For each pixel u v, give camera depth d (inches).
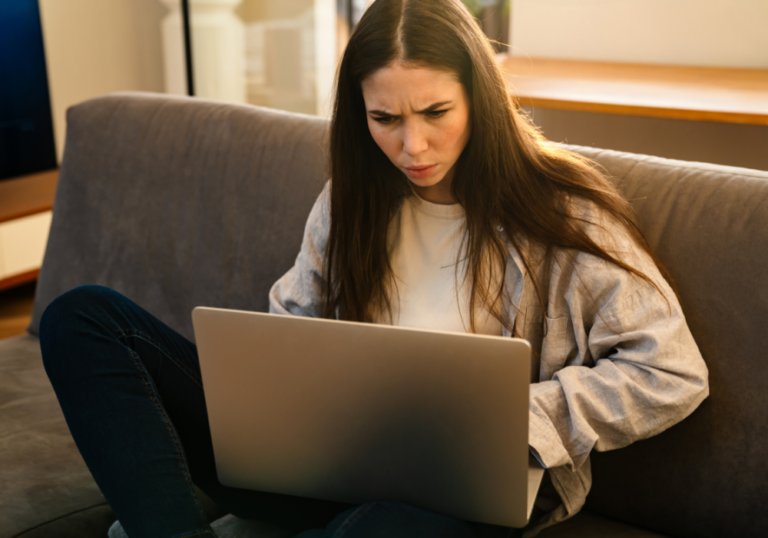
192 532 34.9
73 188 66.0
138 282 62.8
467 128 39.0
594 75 90.7
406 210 43.8
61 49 130.3
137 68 141.1
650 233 42.5
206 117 61.0
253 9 130.3
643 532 42.6
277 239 56.0
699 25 96.2
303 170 55.4
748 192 40.6
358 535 32.0
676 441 41.0
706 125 74.4
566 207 39.5
